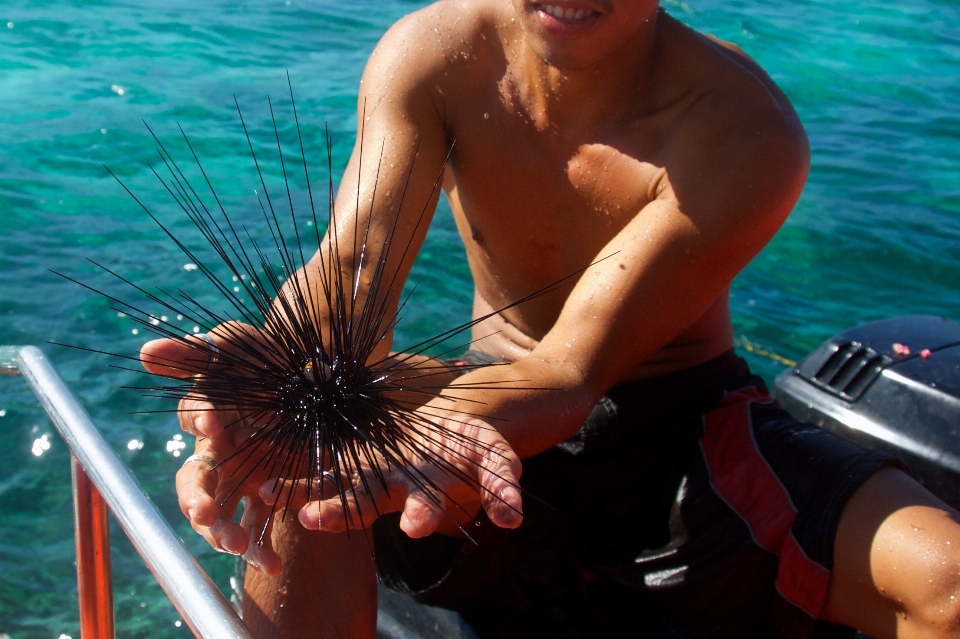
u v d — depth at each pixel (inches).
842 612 83.6
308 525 62.4
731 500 88.4
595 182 94.1
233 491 71.6
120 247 193.5
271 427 68.4
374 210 91.0
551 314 102.9
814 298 197.2
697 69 91.3
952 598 74.7
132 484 65.6
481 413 78.1
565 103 93.3
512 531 91.4
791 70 339.0
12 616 116.1
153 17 338.6
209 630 55.3
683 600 89.8
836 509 82.6
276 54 313.9
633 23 85.7
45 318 169.2
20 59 291.6
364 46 327.9
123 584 124.2
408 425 68.0
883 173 258.4
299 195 220.4
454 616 98.0
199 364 71.2
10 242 192.2
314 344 67.4
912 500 81.3
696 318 91.3
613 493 94.9
